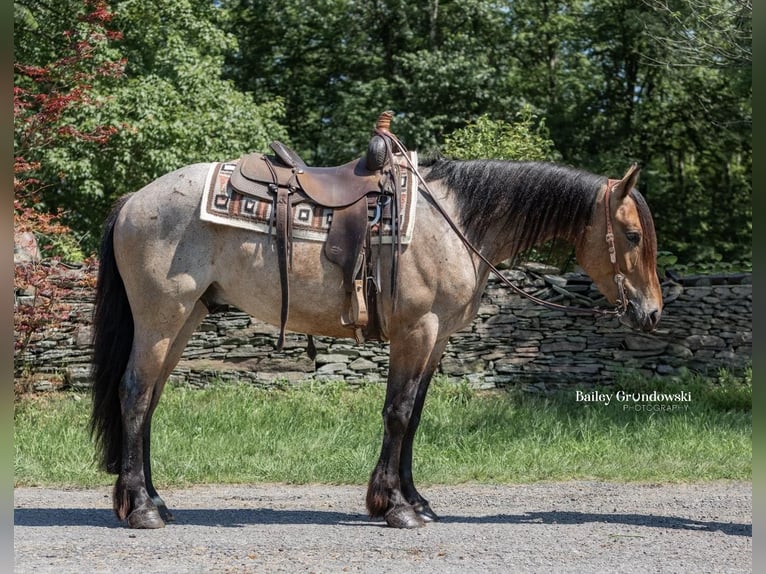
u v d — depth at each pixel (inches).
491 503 258.2
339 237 214.8
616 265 222.8
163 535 204.8
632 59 866.1
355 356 450.0
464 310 222.2
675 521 233.3
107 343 222.7
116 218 223.8
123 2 631.8
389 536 206.7
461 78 748.6
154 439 330.0
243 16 880.9
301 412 390.3
